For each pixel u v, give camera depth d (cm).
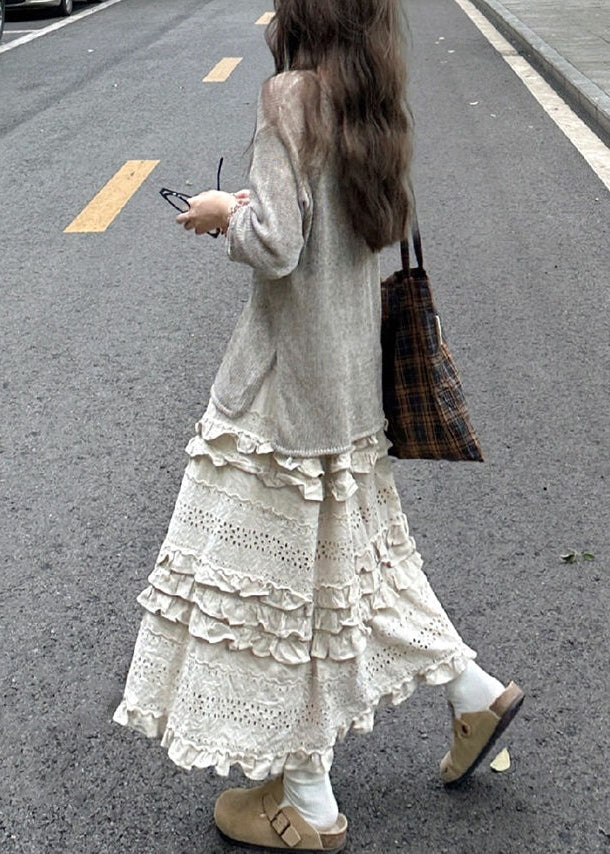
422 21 1742
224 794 273
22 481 446
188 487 244
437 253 703
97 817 282
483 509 420
